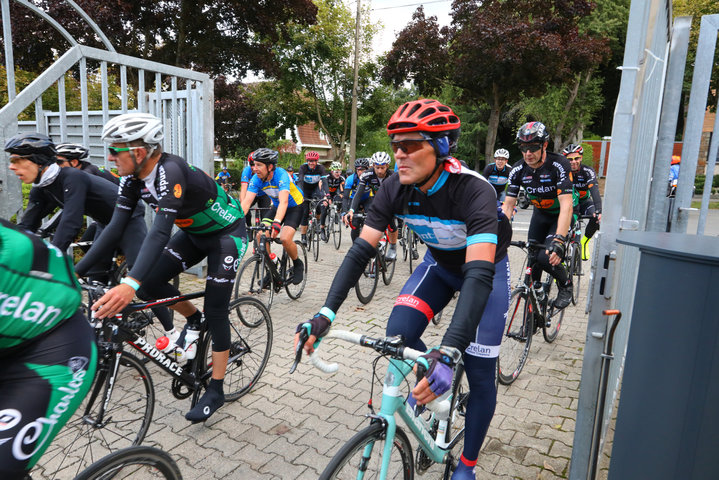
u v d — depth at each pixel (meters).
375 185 6.11
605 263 1.75
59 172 3.00
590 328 1.81
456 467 2.06
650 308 1.36
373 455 1.59
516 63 14.80
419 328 1.97
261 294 5.02
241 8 13.34
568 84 16.30
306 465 2.39
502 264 2.15
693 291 1.26
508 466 2.41
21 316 1.22
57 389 1.30
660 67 2.55
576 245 5.36
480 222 1.64
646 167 2.43
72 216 2.97
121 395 2.55
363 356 3.80
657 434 1.35
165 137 5.82
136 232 3.48
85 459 2.40
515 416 2.93
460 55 16.78
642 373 1.38
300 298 5.52
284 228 5.06
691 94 3.41
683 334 1.29
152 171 2.35
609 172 1.72
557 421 2.88
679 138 30.72
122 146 2.20
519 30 14.50
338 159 26.23
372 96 25.11
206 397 2.66
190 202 2.54
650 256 1.36
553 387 3.36
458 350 1.39
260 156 4.62
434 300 2.08
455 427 2.56
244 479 2.27
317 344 1.64
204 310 2.71
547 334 4.22
